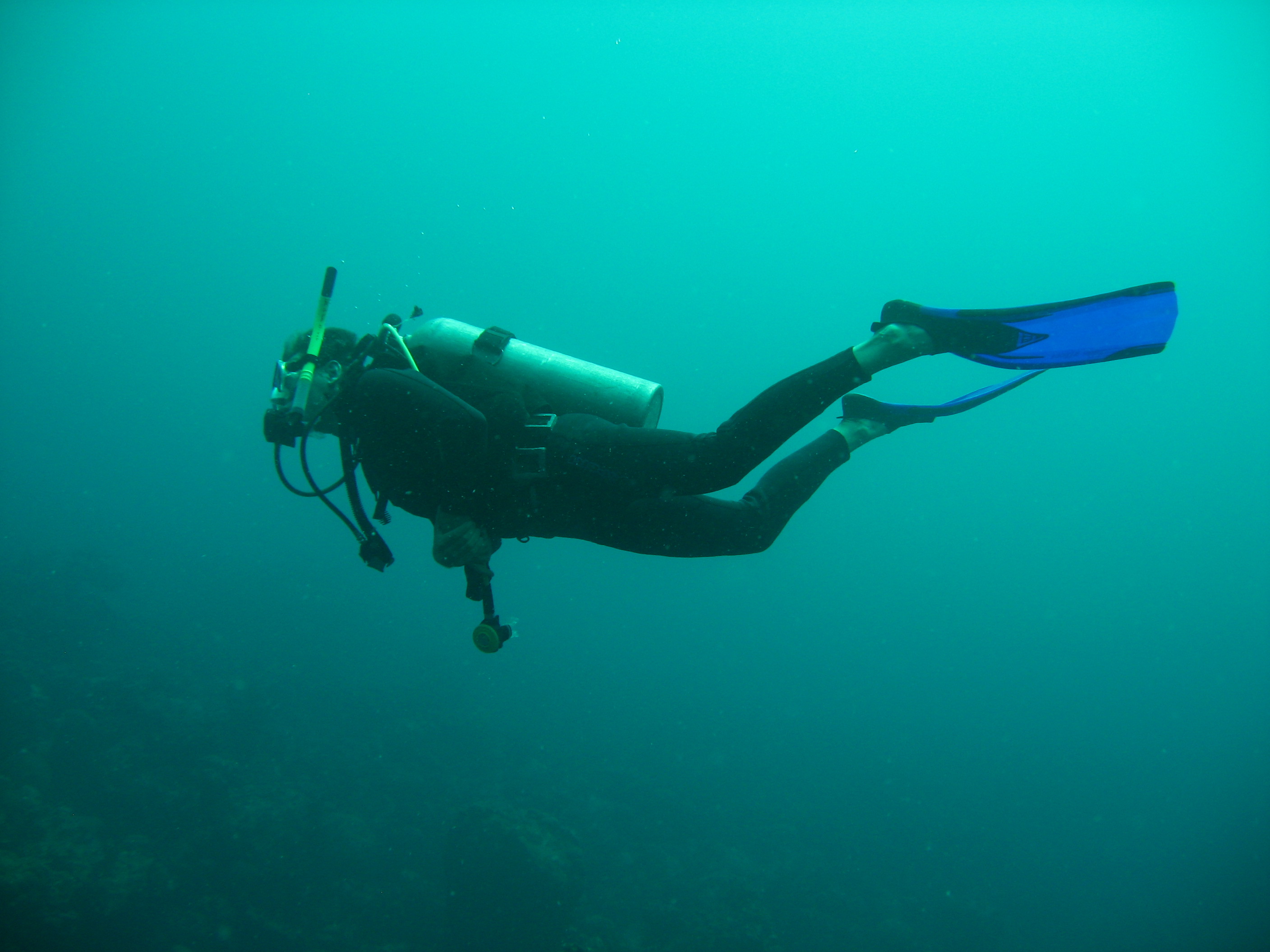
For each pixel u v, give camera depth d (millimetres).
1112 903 36000
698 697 47375
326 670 32719
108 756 18078
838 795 38125
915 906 26641
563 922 16141
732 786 34531
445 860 17234
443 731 27562
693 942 18406
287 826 17703
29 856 13680
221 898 15820
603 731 36844
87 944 12586
